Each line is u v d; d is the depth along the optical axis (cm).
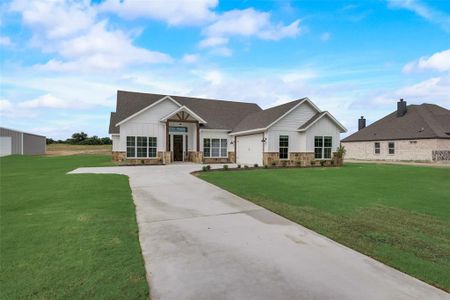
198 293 333
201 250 467
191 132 2339
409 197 909
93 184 1067
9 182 1166
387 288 354
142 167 1780
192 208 744
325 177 1352
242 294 332
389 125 3309
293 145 2092
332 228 591
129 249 456
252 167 1741
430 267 418
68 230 543
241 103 2950
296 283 361
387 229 594
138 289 336
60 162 2367
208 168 1545
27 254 432
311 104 2119
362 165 2195
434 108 3244
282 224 614
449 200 873
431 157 2752
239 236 537
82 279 357
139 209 729
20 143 3609
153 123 2134
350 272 396
